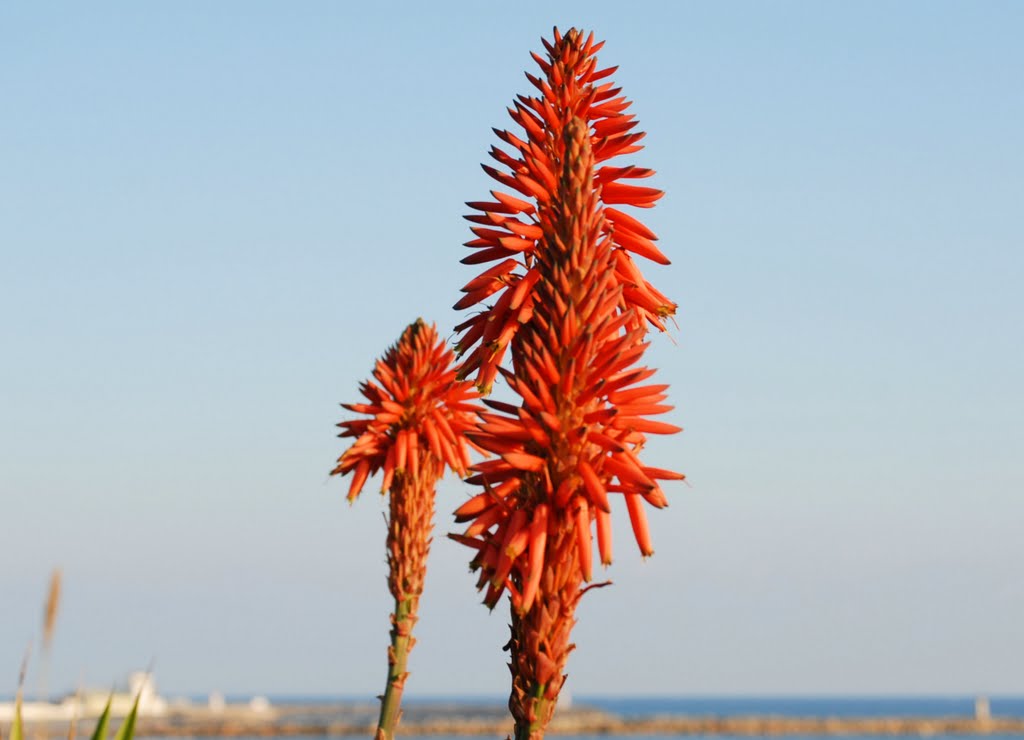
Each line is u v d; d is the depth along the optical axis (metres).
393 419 13.58
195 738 112.19
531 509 6.52
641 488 6.38
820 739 130.00
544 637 6.39
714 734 136.88
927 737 136.38
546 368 6.55
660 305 7.74
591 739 127.06
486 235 7.71
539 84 8.05
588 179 6.94
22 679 7.07
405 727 130.12
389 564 12.85
